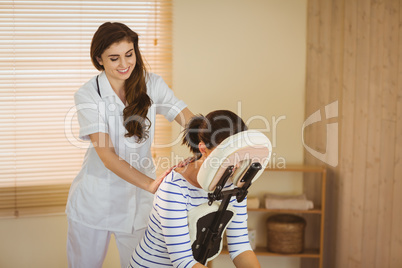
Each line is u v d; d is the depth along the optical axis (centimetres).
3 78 303
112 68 208
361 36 312
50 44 305
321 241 314
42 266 318
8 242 313
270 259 337
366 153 319
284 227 313
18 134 305
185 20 317
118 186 228
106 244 238
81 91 219
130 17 310
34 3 301
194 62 321
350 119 319
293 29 324
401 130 314
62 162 312
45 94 307
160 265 168
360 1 310
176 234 153
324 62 323
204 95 324
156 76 233
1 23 300
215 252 173
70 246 237
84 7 306
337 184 325
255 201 316
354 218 324
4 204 310
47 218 315
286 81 327
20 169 309
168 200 153
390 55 311
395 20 309
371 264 325
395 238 322
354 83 316
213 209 158
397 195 319
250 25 322
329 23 320
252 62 324
